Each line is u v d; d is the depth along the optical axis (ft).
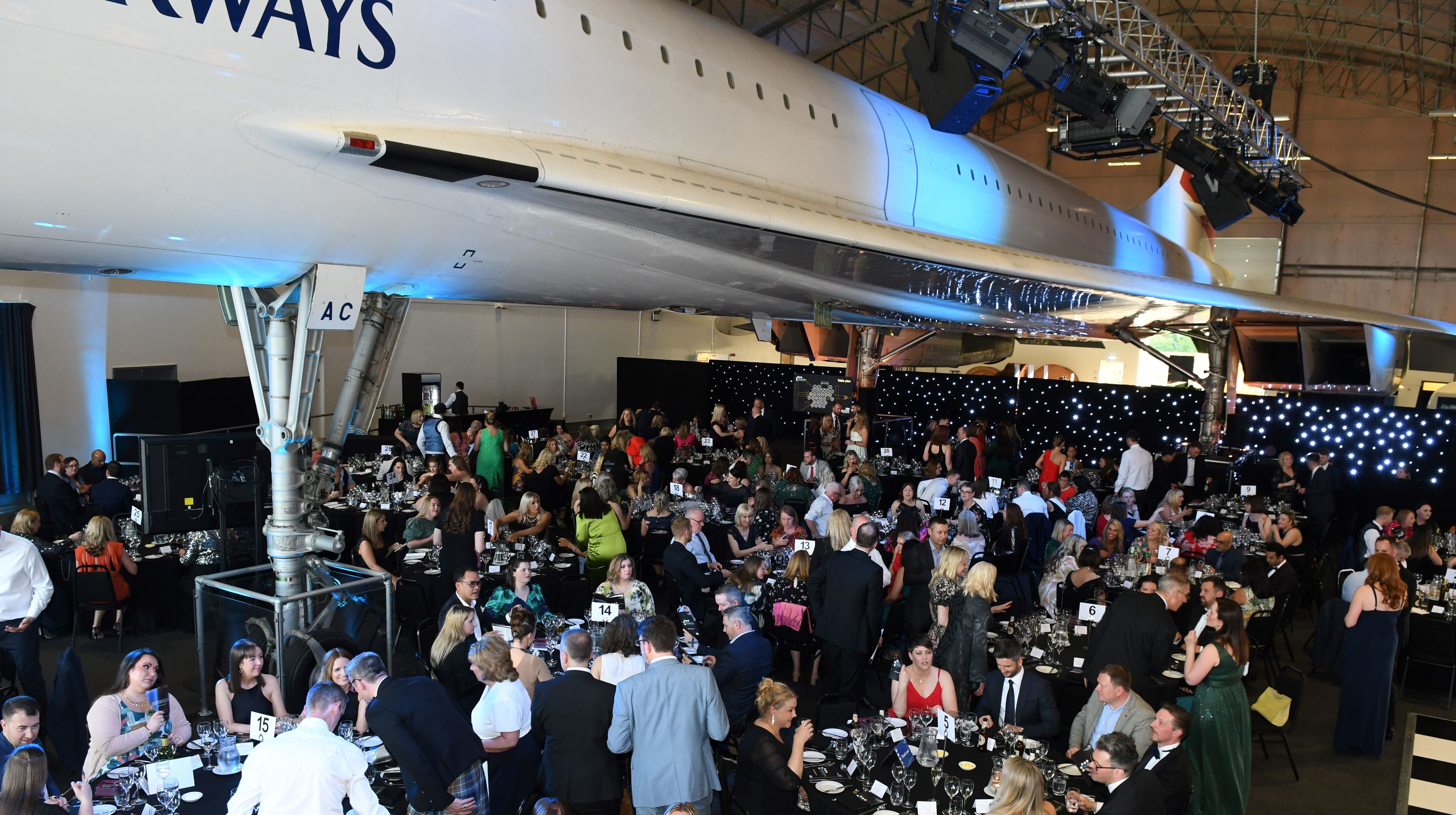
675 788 15.52
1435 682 29.07
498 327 76.33
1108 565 30.09
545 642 21.89
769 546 31.58
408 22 18.22
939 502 36.81
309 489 24.72
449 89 19.04
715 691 15.97
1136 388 62.69
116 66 14.40
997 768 16.48
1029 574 33.60
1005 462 49.88
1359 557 35.42
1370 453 51.21
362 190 18.45
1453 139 92.94
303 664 20.10
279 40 16.25
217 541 29.66
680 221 23.89
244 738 17.70
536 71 20.81
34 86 13.76
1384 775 23.34
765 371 82.43
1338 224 98.68
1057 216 50.21
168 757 16.29
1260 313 48.85
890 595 28.09
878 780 16.30
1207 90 44.50
